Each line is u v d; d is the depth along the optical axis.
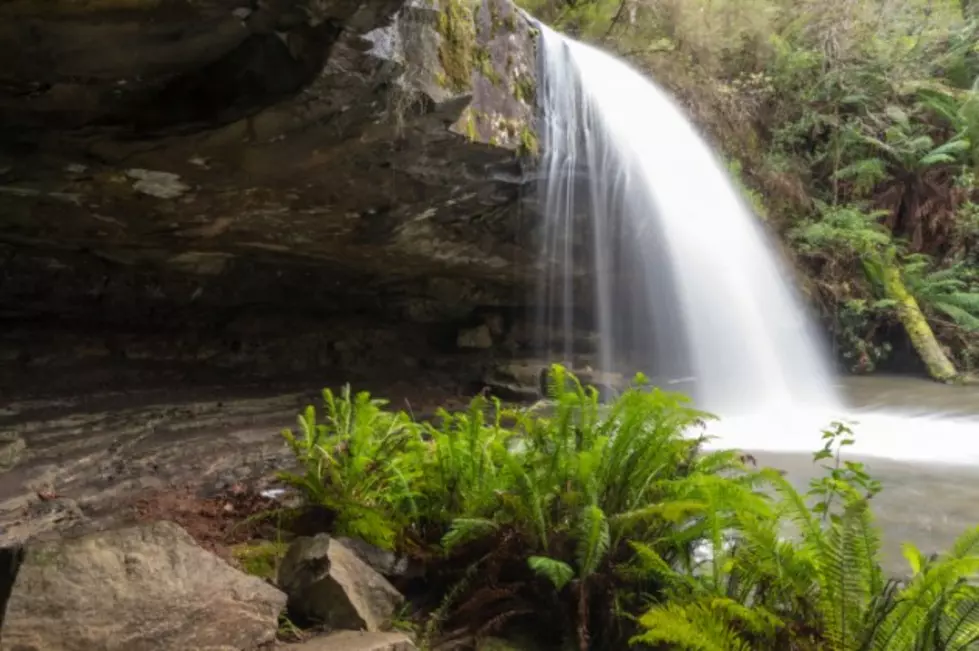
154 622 2.43
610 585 3.12
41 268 7.23
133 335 7.67
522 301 9.88
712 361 9.44
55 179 4.98
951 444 6.55
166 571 2.59
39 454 4.72
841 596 2.46
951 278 12.69
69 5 3.15
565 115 6.64
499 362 9.36
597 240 8.06
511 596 3.22
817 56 12.62
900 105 13.32
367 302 9.64
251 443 5.61
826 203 12.99
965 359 12.01
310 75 3.79
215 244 7.08
